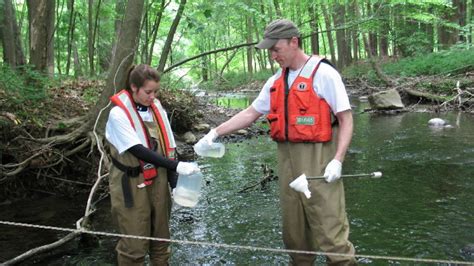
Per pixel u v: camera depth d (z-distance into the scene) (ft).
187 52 74.38
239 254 13.20
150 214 10.28
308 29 37.14
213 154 10.41
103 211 17.13
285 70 9.77
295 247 10.39
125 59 19.27
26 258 12.25
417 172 20.74
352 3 41.09
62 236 14.62
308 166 9.55
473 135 28.22
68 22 39.29
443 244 13.28
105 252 13.46
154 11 26.78
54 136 19.72
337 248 9.47
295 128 9.51
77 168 20.04
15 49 32.17
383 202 17.03
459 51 56.24
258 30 52.70
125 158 9.80
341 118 9.29
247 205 17.48
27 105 20.57
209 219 16.14
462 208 16.01
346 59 92.02
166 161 9.50
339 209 9.61
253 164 24.06
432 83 45.75
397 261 12.39
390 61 75.10
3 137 18.45
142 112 9.92
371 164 22.54
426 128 31.68
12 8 31.81
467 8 69.72
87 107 23.53
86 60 49.34
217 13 31.14
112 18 42.32
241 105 50.70
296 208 10.00
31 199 18.65
